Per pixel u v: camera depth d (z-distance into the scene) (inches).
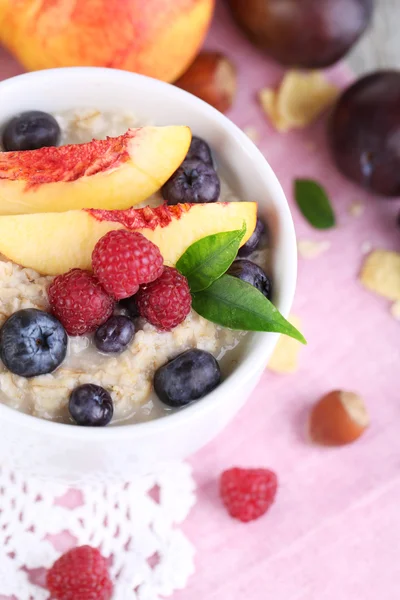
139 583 16.7
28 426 13.9
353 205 19.4
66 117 16.0
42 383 14.3
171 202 15.4
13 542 16.6
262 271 15.2
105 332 14.4
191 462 17.6
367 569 17.4
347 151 18.9
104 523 16.9
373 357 18.6
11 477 16.8
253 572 17.2
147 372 14.6
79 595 16.1
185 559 16.9
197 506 17.3
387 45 21.0
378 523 17.7
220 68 18.8
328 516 17.6
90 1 16.7
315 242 19.1
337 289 18.9
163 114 15.9
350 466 17.9
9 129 15.6
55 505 16.8
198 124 15.8
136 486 17.1
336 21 18.6
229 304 14.6
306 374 18.3
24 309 14.3
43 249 14.6
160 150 15.3
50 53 17.4
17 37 17.5
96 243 14.4
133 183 15.2
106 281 14.0
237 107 19.6
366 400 18.4
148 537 16.9
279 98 19.5
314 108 19.6
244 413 18.0
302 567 17.3
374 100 18.6
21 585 16.4
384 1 20.9
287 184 19.3
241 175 15.8
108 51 17.3
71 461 15.0
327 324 18.7
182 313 14.4
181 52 17.8
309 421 18.1
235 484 17.1
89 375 14.4
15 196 15.1
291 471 17.8
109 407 14.3
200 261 14.6
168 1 17.0
